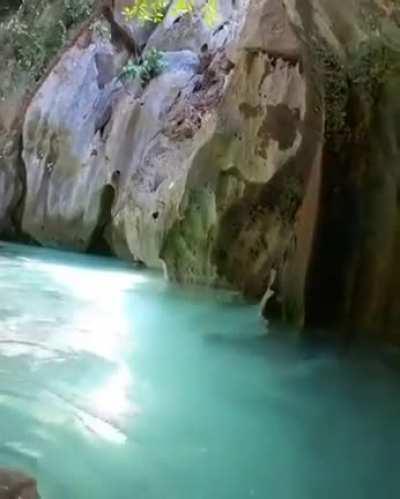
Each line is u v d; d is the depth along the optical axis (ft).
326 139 19.61
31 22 47.70
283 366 17.84
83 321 22.40
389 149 18.01
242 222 24.82
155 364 17.84
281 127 22.00
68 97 42.34
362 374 17.19
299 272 20.80
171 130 32.94
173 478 11.54
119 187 37.19
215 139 25.12
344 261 19.61
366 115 18.48
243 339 20.27
